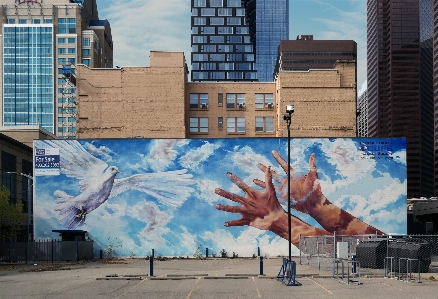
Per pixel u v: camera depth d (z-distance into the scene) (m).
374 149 53.03
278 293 23.00
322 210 52.19
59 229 51.88
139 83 68.25
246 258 50.25
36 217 52.03
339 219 52.19
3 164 69.25
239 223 51.88
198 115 71.44
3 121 171.75
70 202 52.12
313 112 68.06
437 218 85.38
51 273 34.94
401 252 33.12
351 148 53.00
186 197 52.16
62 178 52.44
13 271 37.78
